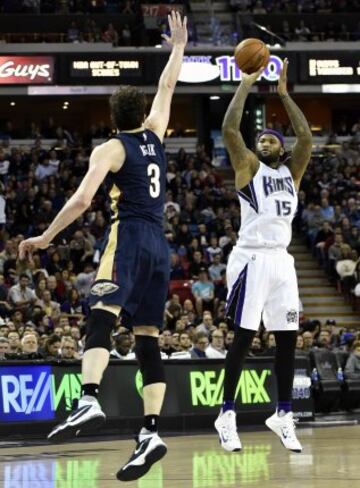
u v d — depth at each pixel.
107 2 33.34
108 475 7.83
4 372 12.55
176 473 7.76
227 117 7.64
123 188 5.54
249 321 7.64
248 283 7.64
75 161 27.64
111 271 5.40
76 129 34.38
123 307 5.42
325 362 17.31
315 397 17.00
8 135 30.56
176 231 24.23
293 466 8.10
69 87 28.36
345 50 29.27
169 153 31.08
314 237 26.58
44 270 19.95
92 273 20.47
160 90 6.10
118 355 14.38
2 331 14.55
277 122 33.81
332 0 34.25
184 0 32.41
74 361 13.27
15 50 28.38
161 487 6.77
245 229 7.73
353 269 24.75
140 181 5.54
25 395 12.67
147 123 5.86
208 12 32.28
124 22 32.72
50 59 27.91
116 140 5.55
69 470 8.37
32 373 12.79
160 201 5.64
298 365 15.49
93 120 33.84
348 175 29.66
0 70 27.75
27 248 5.27
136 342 5.66
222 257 23.92
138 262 5.45
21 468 8.65
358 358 17.89
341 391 17.39
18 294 18.14
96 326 5.32
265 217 7.66
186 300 19.47
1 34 30.67
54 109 34.09
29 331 14.21
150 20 30.86
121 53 28.20
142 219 5.55
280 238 7.71
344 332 19.66
